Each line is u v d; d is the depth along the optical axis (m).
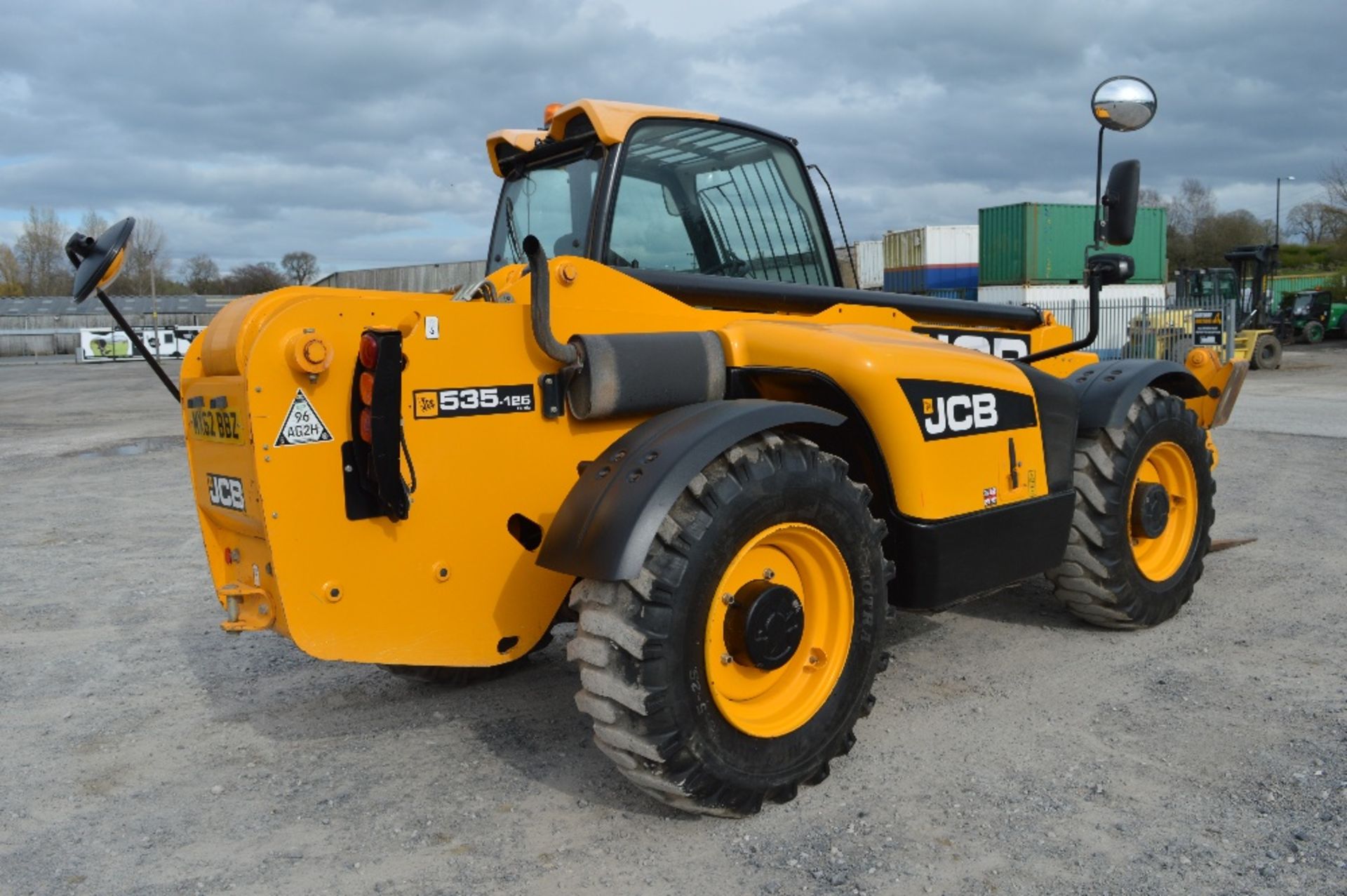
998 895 2.51
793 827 2.88
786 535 2.97
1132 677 3.91
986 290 25.14
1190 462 4.60
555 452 3.09
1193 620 4.58
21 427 14.98
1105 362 4.61
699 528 2.72
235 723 3.82
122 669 4.45
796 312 3.78
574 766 3.34
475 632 3.02
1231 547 5.64
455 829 2.94
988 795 3.01
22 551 6.80
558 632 4.76
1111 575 4.22
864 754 3.32
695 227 3.76
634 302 3.26
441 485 2.89
